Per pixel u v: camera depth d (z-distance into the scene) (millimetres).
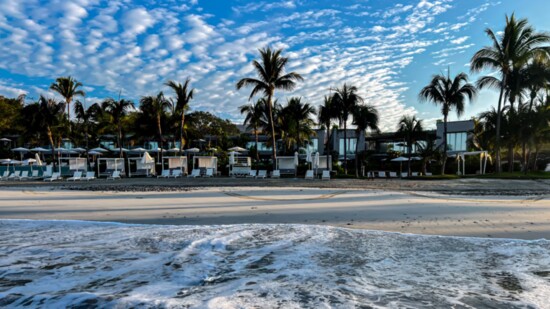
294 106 35188
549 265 3834
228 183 20297
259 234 5523
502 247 4637
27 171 30984
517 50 24031
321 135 50938
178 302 2770
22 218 7707
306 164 30859
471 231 5902
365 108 29062
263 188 16016
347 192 13688
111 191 14875
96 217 7793
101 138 48500
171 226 6340
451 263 3922
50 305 2793
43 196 12906
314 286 3156
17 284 3312
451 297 2869
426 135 34031
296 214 8047
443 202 10156
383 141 49969
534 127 23828
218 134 51312
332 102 29172
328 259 4105
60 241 5148
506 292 2992
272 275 3506
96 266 3883
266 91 27969
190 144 43875
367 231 5723
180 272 3627
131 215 8039
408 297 2867
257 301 2783
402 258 4129
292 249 4566
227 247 4691
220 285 3219
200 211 8633
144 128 36438
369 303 2736
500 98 24875
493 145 25891
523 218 7188
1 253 4461
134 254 4379
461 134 42250
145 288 3160
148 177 30703
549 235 5531
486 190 14641
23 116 36062
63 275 3574
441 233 5773
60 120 37000
